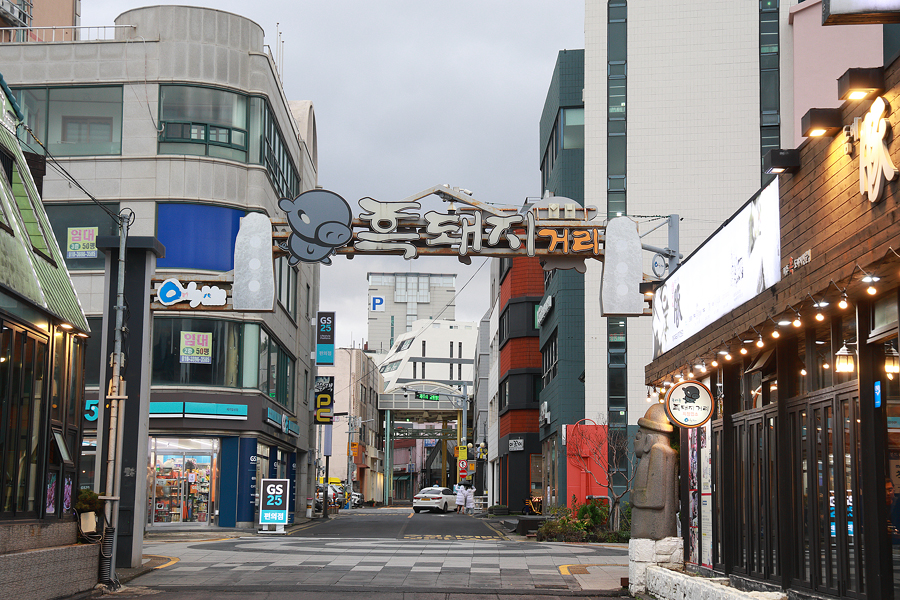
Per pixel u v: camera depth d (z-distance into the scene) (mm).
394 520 44406
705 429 15258
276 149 36781
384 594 15133
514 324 49062
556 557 21344
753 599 10320
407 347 143875
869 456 9445
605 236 17734
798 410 11695
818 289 9469
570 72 39031
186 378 31969
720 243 13336
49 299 14844
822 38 32469
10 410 13039
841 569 10195
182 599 14555
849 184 9281
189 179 32281
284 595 14953
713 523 14594
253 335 33188
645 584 15180
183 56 32875
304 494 45781
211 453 32406
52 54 32781
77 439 16188
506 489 54031
